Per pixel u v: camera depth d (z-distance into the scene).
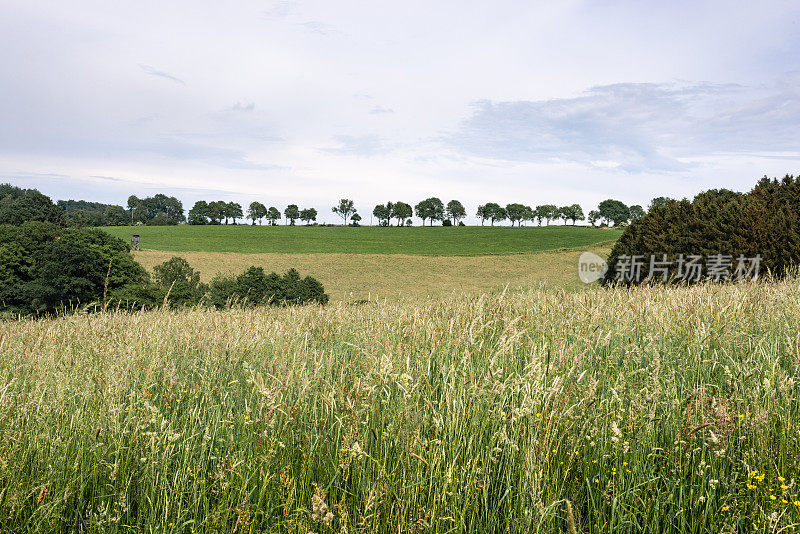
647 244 31.53
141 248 91.50
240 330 5.73
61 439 3.09
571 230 116.50
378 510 2.54
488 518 2.66
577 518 2.65
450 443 2.77
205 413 3.62
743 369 3.61
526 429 2.81
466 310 5.87
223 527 2.46
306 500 2.75
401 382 3.12
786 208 24.12
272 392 3.15
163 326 6.53
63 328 6.57
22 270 46.53
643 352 4.20
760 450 2.69
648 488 2.73
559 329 5.11
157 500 2.77
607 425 3.05
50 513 2.54
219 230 120.88
